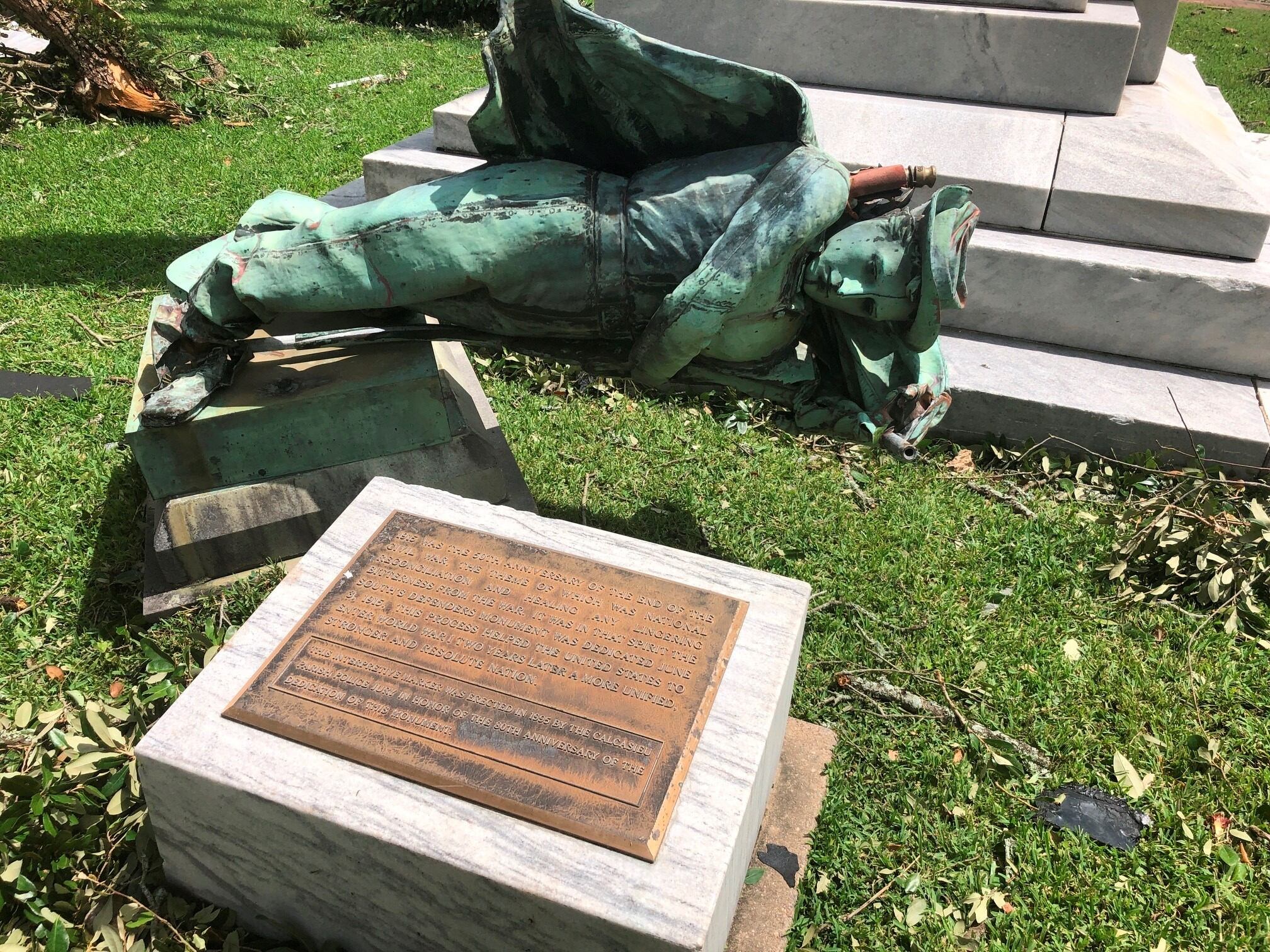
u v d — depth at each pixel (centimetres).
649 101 283
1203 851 292
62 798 260
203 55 1002
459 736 236
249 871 248
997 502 449
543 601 273
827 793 307
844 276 289
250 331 336
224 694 247
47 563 379
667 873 212
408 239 292
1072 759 322
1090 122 511
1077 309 497
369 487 316
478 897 218
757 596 281
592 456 463
